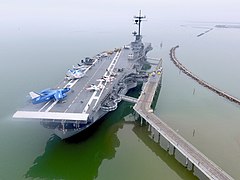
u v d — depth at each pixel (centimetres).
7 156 4509
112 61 8481
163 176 4322
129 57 8638
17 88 7650
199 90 8231
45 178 4144
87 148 4903
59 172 4291
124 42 15812
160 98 7512
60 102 5191
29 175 4138
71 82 6450
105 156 4806
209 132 5606
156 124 5188
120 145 5153
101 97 5488
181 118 6216
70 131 4572
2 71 9256
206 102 7275
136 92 7538
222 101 7369
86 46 14250
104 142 5166
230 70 10600
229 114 6544
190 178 4266
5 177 4050
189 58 12688
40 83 8112
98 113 5197
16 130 5312
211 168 3941
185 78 9494
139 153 4931
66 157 4606
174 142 4603
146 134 5562
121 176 4303
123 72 7225
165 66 11119
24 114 4544
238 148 5028
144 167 4541
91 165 4516
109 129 5700
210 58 12762
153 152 4969
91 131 5334
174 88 8388
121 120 6100
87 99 5369
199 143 5162
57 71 9381
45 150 4709
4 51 12469
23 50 12775
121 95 6269
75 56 11731
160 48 15038
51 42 15300
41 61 10756
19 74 8950
